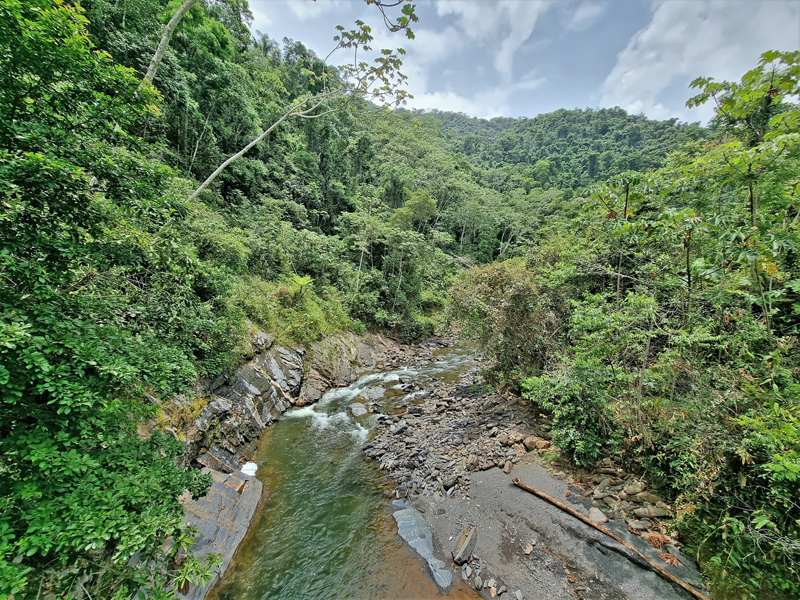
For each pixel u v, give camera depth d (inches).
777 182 183.0
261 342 433.1
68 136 124.7
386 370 615.2
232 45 762.8
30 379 102.3
